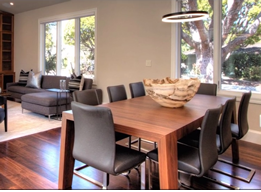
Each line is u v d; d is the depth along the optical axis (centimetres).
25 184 216
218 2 355
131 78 470
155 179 228
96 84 534
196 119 178
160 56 423
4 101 360
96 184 216
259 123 331
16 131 375
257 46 329
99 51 520
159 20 419
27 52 709
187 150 185
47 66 660
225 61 360
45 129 390
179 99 213
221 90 365
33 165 256
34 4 626
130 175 237
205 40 379
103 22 506
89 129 161
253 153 296
